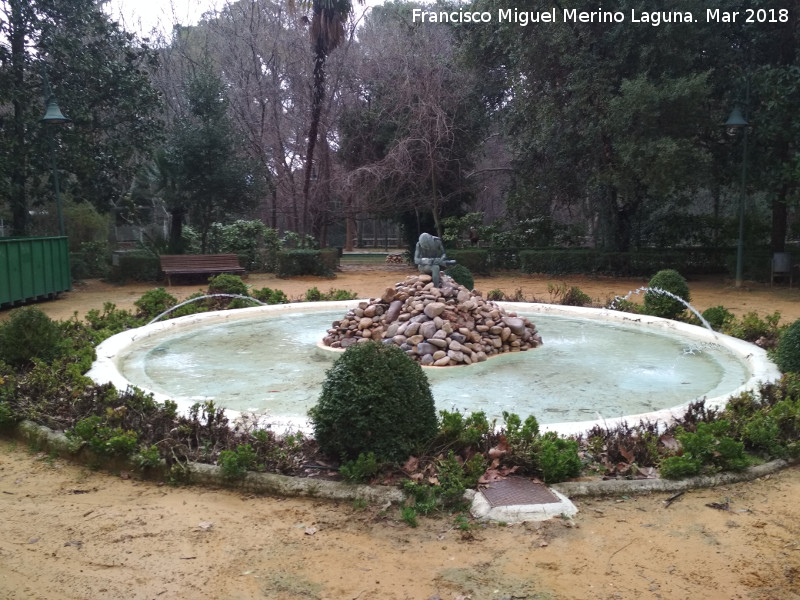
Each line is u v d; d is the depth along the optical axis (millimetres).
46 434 4754
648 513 3574
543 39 18156
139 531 3396
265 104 29812
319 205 26297
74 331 8891
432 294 8406
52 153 16859
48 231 22766
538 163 22219
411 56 23875
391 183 23859
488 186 31391
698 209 29344
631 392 6281
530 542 3256
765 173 16781
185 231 23812
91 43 19219
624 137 16859
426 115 22594
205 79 21500
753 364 6957
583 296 13016
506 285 18422
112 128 19984
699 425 4262
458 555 3133
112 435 4414
